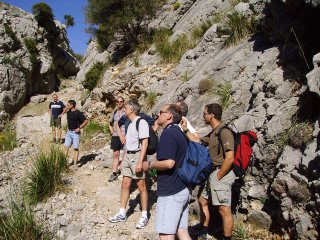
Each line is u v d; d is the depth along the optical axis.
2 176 8.27
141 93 11.62
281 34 6.48
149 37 14.32
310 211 3.81
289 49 6.13
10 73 19.98
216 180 4.04
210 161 3.60
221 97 6.89
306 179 3.98
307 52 5.72
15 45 21.27
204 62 9.38
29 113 20.16
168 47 12.36
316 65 4.53
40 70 22.55
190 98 7.86
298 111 4.79
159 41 13.19
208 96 7.36
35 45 22.30
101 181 7.38
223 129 4.05
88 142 11.35
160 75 11.34
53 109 12.05
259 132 5.18
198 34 11.80
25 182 6.74
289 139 4.58
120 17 14.32
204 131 6.26
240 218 4.75
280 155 4.60
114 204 6.21
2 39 20.55
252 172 4.90
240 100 6.48
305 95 4.84
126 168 5.37
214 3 12.59
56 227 5.32
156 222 3.53
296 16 6.23
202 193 4.46
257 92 6.11
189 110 7.51
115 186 6.97
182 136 3.58
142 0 14.32
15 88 20.17
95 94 13.79
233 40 8.81
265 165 4.75
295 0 5.72
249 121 5.44
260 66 6.69
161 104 8.94
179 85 9.27
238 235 4.38
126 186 5.43
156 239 4.77
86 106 14.08
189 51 10.65
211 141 4.16
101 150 9.77
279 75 5.72
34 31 22.91
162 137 3.55
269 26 7.16
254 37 8.22
